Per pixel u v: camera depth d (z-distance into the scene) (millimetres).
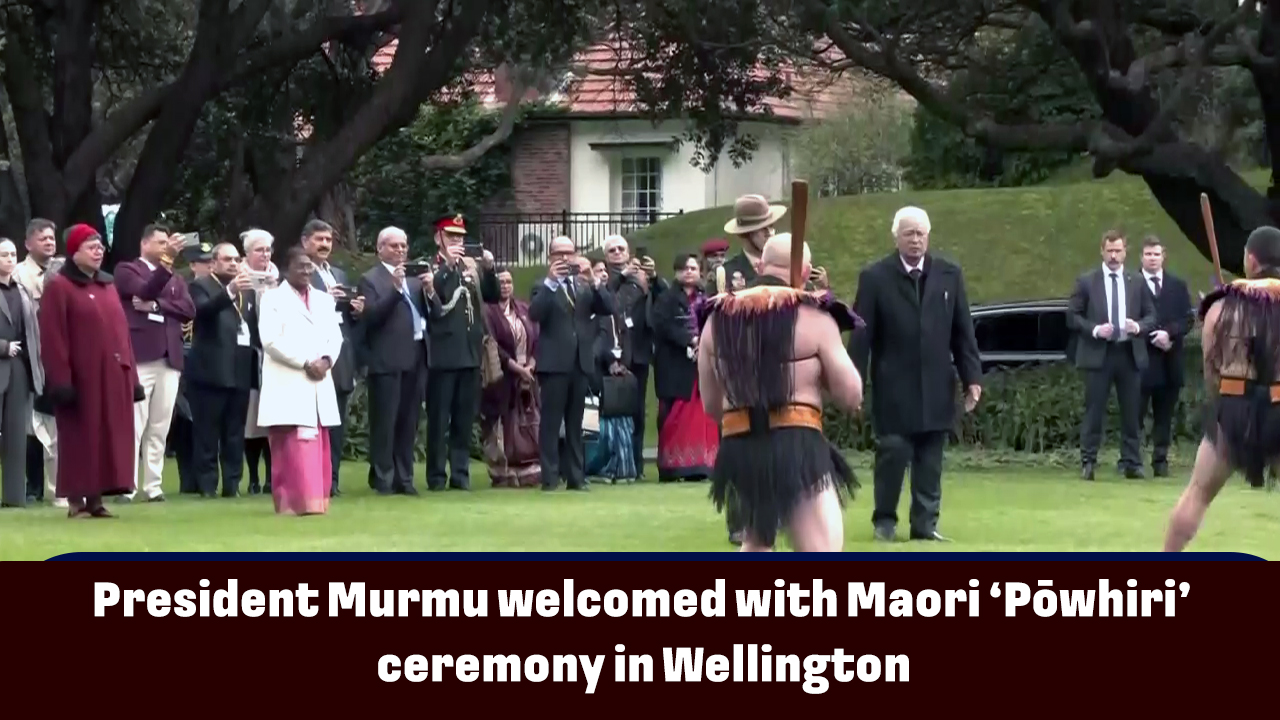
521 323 17719
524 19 24969
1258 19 21469
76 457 13273
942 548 11586
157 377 15523
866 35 21391
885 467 12148
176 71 25656
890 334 12125
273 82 25641
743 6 22984
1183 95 19969
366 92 25781
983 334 21859
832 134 38656
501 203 41188
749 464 7746
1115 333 17953
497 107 41688
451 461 17234
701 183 40562
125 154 34250
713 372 7898
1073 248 30781
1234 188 20625
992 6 21609
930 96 20797
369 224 39062
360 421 21594
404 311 16359
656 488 17219
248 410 16250
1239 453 10008
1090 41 19734
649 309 18500
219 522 12969
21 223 22250
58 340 13133
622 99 36188
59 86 22797
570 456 17188
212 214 30219
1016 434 21156
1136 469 18281
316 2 25312
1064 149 20938
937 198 32781
